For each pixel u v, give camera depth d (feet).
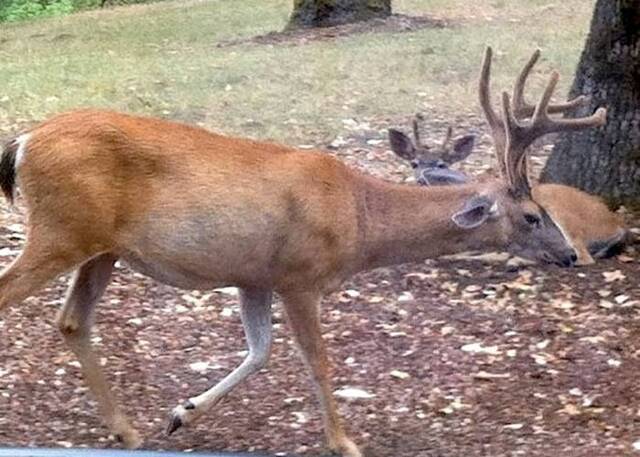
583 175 22.76
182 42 43.65
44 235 13.55
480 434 14.64
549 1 48.98
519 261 20.42
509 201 15.28
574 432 14.69
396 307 18.75
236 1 54.08
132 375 16.22
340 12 44.50
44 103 32.30
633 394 15.69
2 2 57.62
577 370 16.44
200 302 18.80
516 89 16.92
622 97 22.43
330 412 14.07
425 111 30.94
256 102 32.01
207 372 16.37
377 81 34.32
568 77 34.22
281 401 15.53
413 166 23.12
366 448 14.26
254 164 13.93
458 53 37.65
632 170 22.53
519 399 15.58
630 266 20.43
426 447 14.29
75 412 15.03
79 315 14.23
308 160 14.19
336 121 29.99
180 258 13.83
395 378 16.25
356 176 14.65
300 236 14.05
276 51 39.86
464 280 19.86
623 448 14.24
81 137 13.43
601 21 22.31
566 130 15.42
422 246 15.03
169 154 13.64
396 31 42.78
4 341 17.04
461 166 25.98
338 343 17.39
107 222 13.53
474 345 17.30
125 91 33.76
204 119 30.37
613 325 17.95
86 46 43.83
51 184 13.41
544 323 18.04
